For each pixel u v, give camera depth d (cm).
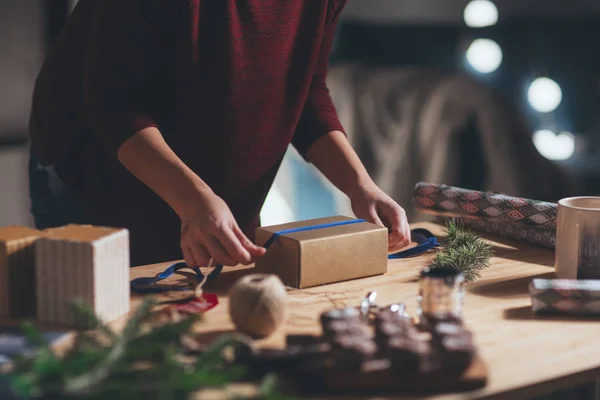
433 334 91
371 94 341
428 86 339
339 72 353
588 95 363
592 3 359
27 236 110
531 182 326
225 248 120
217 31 152
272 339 103
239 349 89
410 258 140
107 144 139
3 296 108
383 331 90
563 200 130
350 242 126
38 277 107
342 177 160
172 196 128
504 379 90
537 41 366
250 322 101
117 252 109
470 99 330
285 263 124
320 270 124
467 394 87
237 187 166
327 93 174
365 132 334
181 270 133
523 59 367
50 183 195
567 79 365
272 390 78
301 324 108
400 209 146
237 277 129
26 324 85
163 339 91
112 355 83
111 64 141
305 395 86
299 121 171
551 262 138
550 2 362
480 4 342
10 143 320
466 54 363
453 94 331
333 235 125
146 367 88
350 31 378
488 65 354
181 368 82
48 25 317
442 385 87
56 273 106
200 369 84
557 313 111
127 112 140
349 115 335
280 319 102
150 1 143
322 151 165
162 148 134
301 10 160
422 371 86
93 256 104
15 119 319
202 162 161
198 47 152
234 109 158
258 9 154
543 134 348
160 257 170
